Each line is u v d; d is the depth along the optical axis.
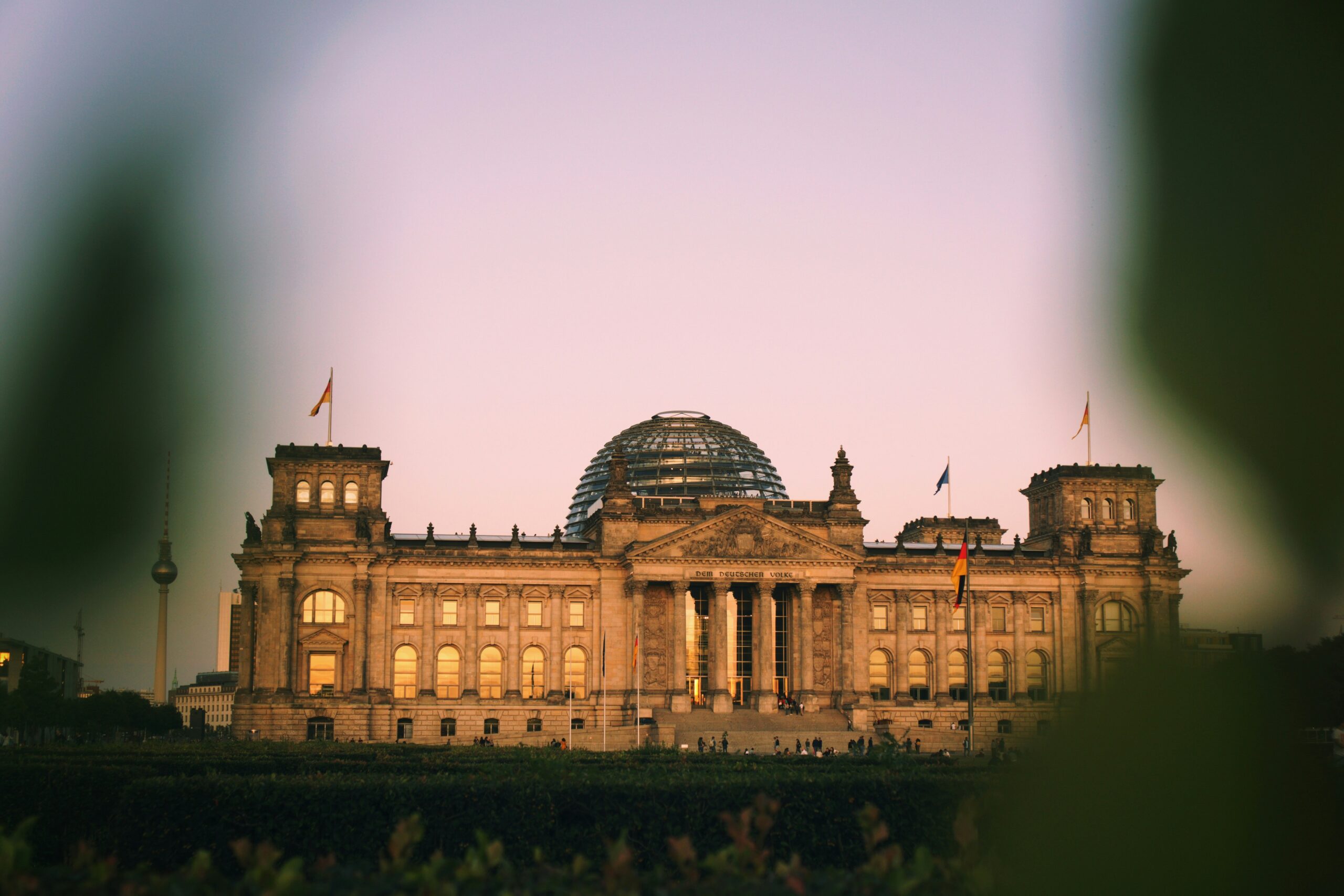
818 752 170.00
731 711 192.75
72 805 75.00
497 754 109.75
